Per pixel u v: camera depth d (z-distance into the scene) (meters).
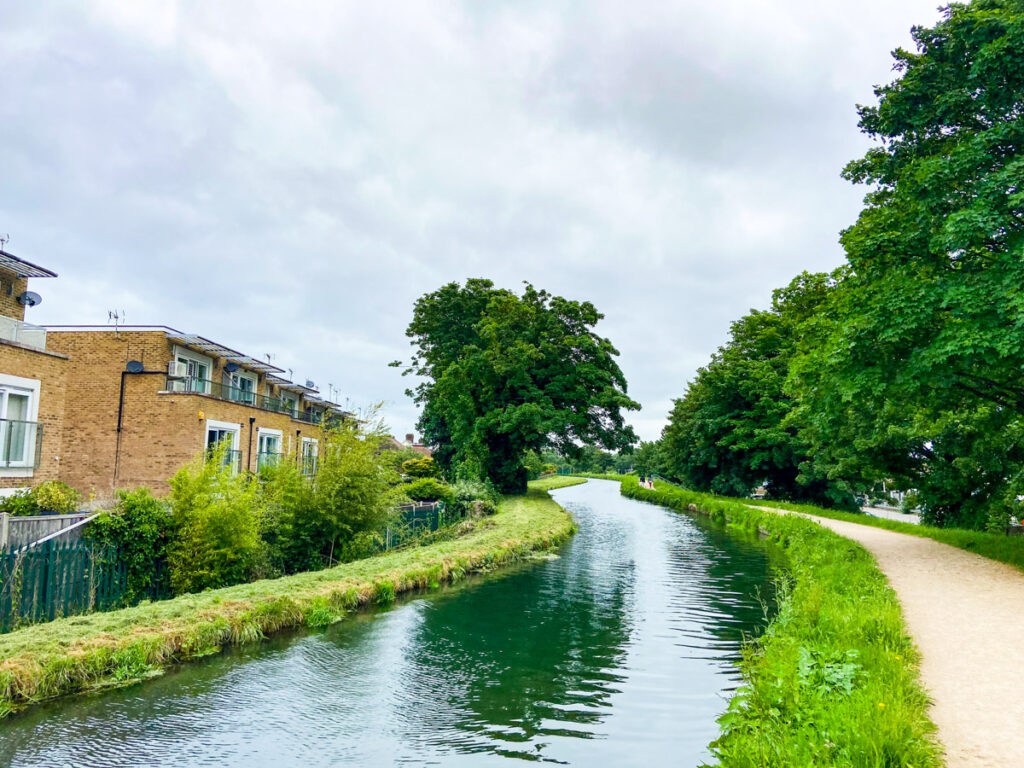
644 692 8.70
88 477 22.02
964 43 14.19
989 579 13.29
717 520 35.56
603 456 145.00
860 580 12.30
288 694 8.47
